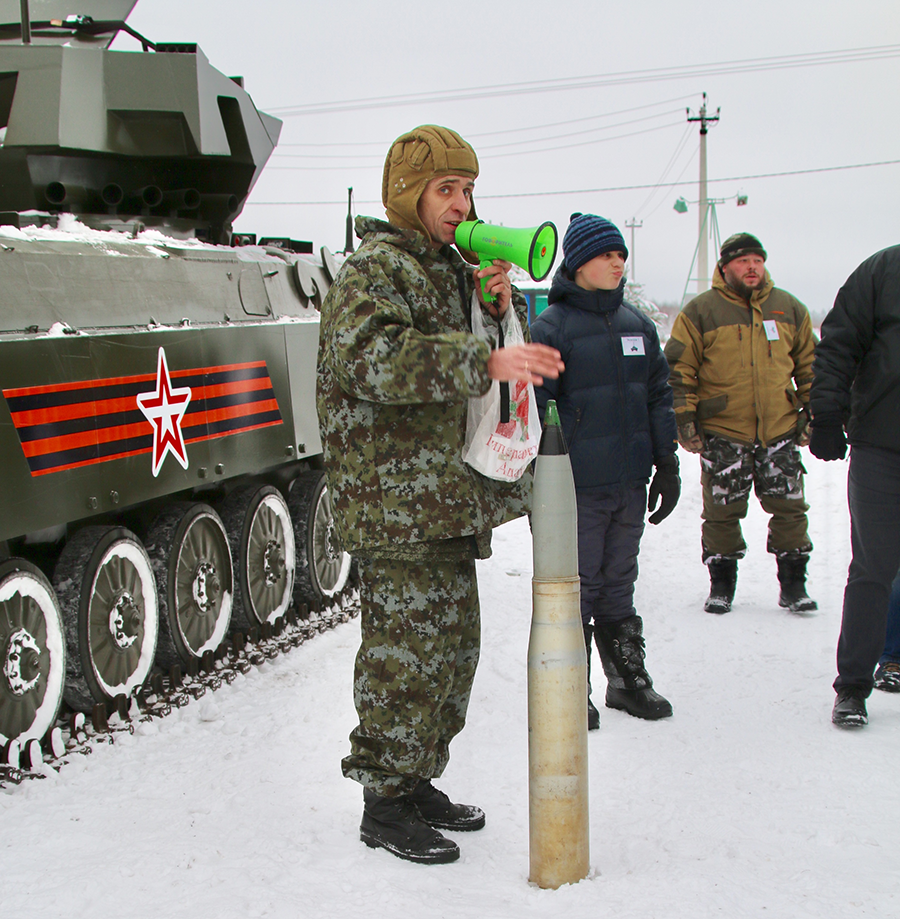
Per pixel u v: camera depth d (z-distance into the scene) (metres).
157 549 5.13
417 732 2.95
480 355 2.59
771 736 4.07
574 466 4.32
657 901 2.61
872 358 4.25
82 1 6.49
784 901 2.61
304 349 6.48
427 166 2.91
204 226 6.27
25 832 3.23
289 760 3.92
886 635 4.56
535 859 2.76
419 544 2.85
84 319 4.44
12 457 3.87
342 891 2.73
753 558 7.73
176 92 5.71
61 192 5.55
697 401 6.19
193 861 2.95
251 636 5.84
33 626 4.14
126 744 4.20
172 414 4.95
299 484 6.69
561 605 2.72
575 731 2.73
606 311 4.39
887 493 4.13
